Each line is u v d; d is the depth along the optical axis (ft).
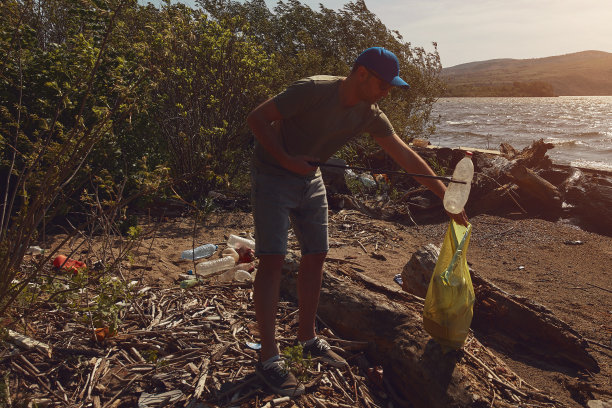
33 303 9.48
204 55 22.70
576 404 9.82
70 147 9.41
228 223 20.26
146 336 9.87
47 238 15.58
